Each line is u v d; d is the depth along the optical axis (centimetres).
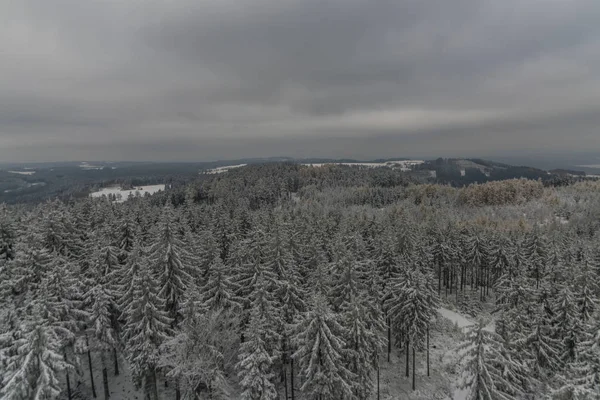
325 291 3103
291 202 14800
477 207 14412
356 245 4616
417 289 3275
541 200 13875
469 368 2383
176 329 2947
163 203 13412
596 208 10881
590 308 3425
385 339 3231
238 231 5466
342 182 19538
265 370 2442
